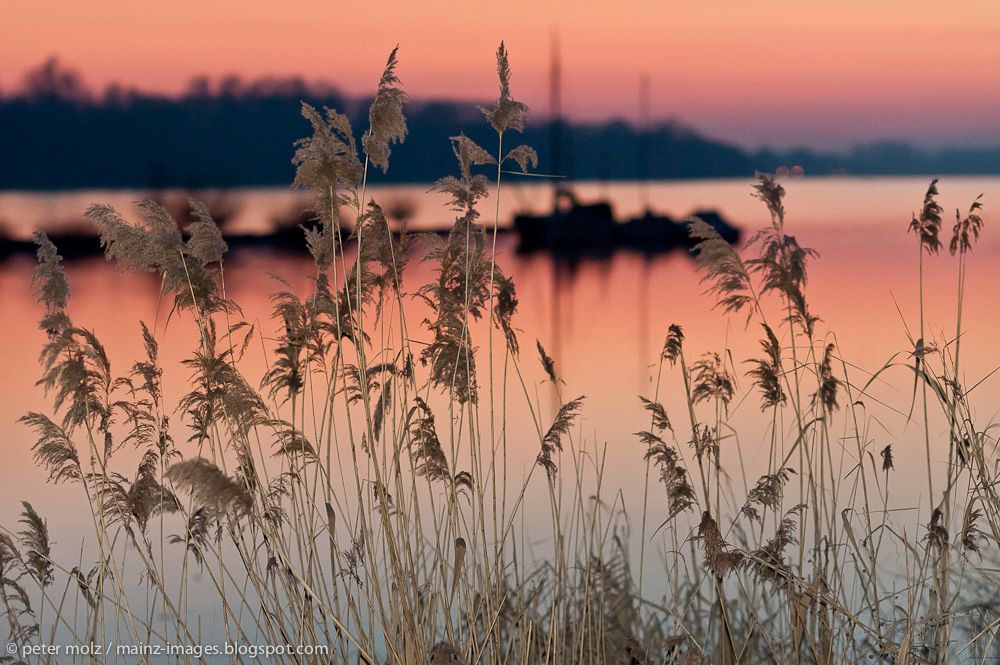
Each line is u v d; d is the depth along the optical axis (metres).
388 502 4.07
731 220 67.00
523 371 13.21
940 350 4.50
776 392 4.36
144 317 21.16
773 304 19.69
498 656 3.74
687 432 8.48
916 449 7.30
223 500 3.31
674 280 33.09
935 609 4.16
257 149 76.94
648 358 14.56
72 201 64.81
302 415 4.26
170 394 10.31
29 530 3.91
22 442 9.55
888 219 64.81
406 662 3.66
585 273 36.69
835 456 6.50
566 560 4.71
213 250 4.00
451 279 4.21
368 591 3.95
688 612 4.45
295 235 47.00
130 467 7.15
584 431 9.00
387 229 4.05
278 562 3.99
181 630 4.45
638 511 5.88
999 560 4.80
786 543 3.87
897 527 5.34
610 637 4.22
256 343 12.51
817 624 4.02
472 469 4.25
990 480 4.18
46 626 4.51
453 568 4.06
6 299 25.53
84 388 3.86
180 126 76.06
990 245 37.06
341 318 4.08
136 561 5.31
